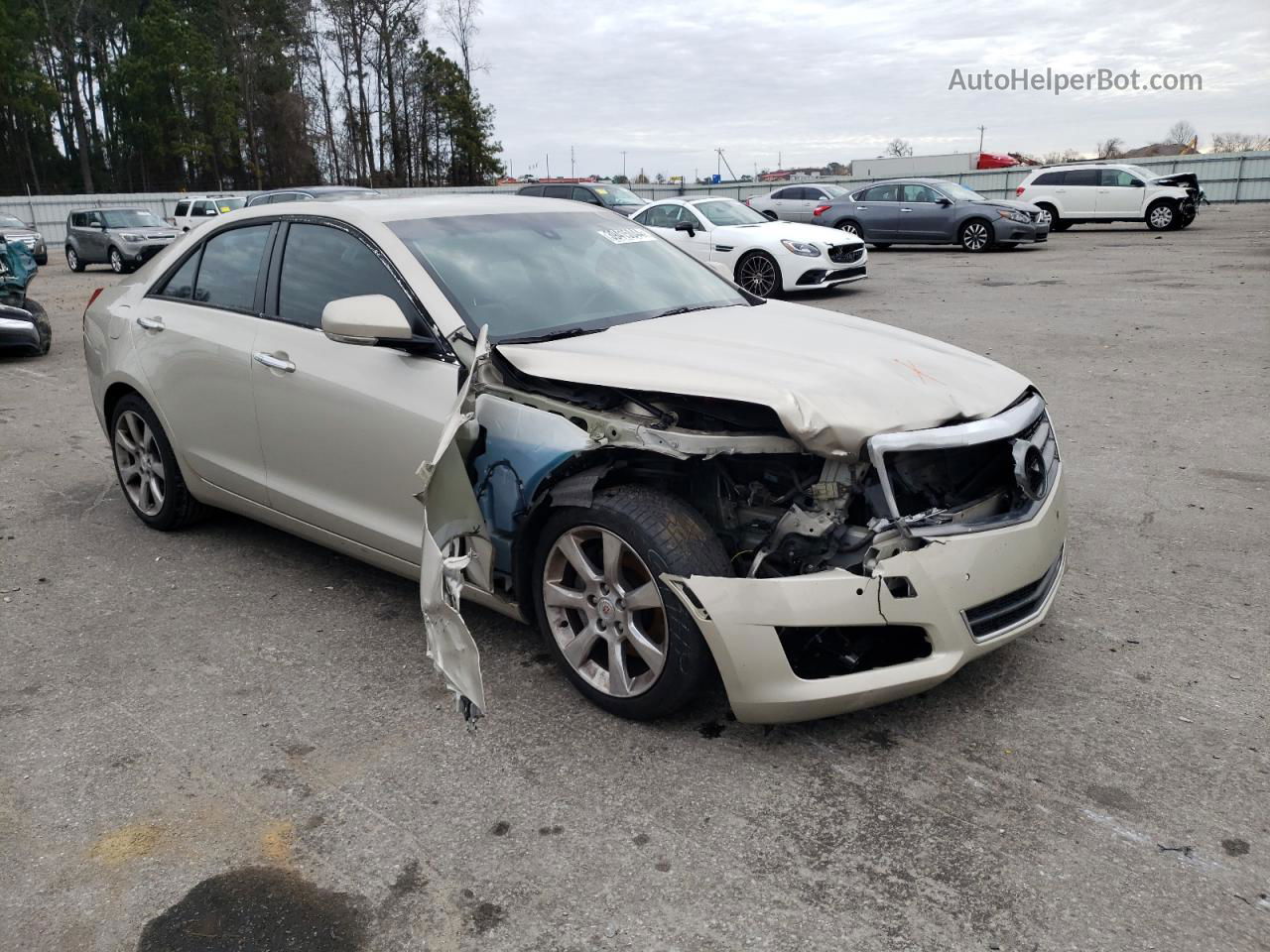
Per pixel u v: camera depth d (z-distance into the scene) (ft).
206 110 203.72
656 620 10.14
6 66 186.29
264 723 10.78
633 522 9.69
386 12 197.67
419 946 7.53
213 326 14.40
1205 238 72.49
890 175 160.66
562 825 8.89
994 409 10.29
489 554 10.77
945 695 10.92
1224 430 21.36
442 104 204.03
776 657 9.19
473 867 8.39
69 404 27.53
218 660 12.25
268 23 214.69
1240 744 9.85
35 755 10.27
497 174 216.33
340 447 12.42
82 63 220.64
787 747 9.99
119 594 14.35
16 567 15.48
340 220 13.15
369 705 11.10
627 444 9.68
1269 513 16.39
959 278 53.57
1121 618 12.73
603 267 13.56
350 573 14.96
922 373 10.59
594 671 10.74
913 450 9.36
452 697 11.20
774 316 12.98
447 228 13.07
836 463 9.52
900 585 9.21
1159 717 10.37
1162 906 7.67
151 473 16.66
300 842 8.79
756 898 7.90
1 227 88.48
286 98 214.07
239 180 225.35
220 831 8.97
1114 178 82.33
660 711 10.12
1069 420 22.67
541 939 7.55
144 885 8.30
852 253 48.62
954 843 8.49
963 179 133.90
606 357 10.64
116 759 10.16
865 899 7.86
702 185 146.72
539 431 10.40
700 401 9.87
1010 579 9.74
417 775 9.72
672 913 7.77
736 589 9.17
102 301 17.25
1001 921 7.57
